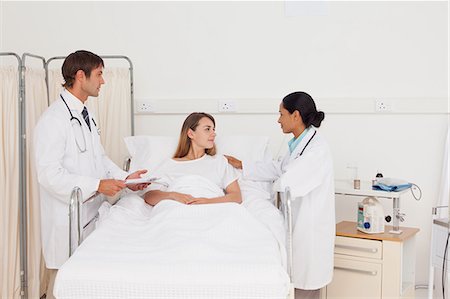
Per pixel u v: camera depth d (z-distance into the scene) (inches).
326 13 133.3
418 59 130.3
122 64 141.0
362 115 132.9
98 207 109.4
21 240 115.7
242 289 73.2
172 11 138.9
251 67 136.9
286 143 135.9
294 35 134.8
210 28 137.9
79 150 104.4
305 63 134.8
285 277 74.5
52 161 98.9
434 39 129.5
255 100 135.7
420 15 129.7
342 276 112.4
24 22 142.3
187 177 105.0
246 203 105.0
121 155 132.0
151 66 140.2
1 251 116.3
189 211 90.4
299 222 106.3
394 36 131.0
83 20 141.1
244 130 137.6
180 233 83.4
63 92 105.6
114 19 140.5
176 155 115.3
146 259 76.8
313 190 105.8
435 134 130.2
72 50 141.6
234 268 73.8
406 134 131.3
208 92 138.8
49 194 103.3
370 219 111.3
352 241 110.7
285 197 90.9
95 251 79.1
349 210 134.3
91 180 97.7
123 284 73.5
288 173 101.9
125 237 85.6
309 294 122.7
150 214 99.3
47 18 141.7
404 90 131.3
